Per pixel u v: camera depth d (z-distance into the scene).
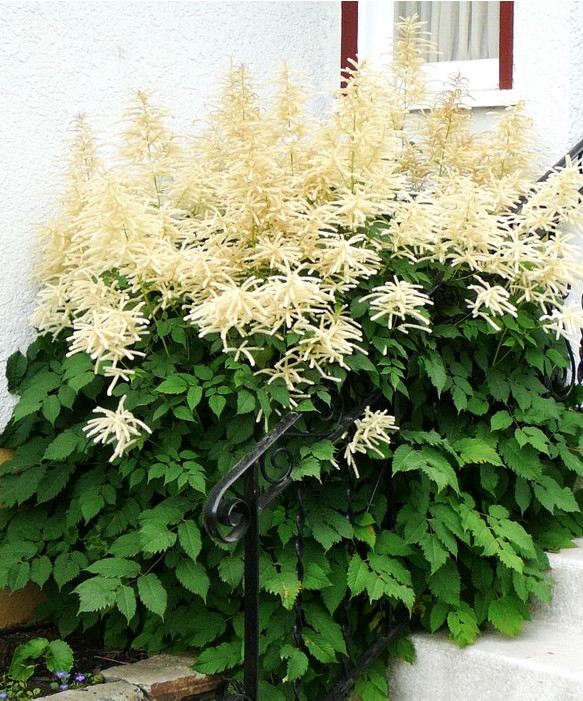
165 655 3.28
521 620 3.29
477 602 3.37
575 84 4.30
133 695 2.93
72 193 3.72
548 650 3.16
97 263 3.32
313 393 3.13
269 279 3.07
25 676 3.15
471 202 3.29
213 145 3.91
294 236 3.33
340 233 3.47
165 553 3.26
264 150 3.31
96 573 3.36
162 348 3.50
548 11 4.30
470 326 3.46
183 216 3.80
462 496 3.37
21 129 3.86
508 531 3.27
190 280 3.22
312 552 3.20
